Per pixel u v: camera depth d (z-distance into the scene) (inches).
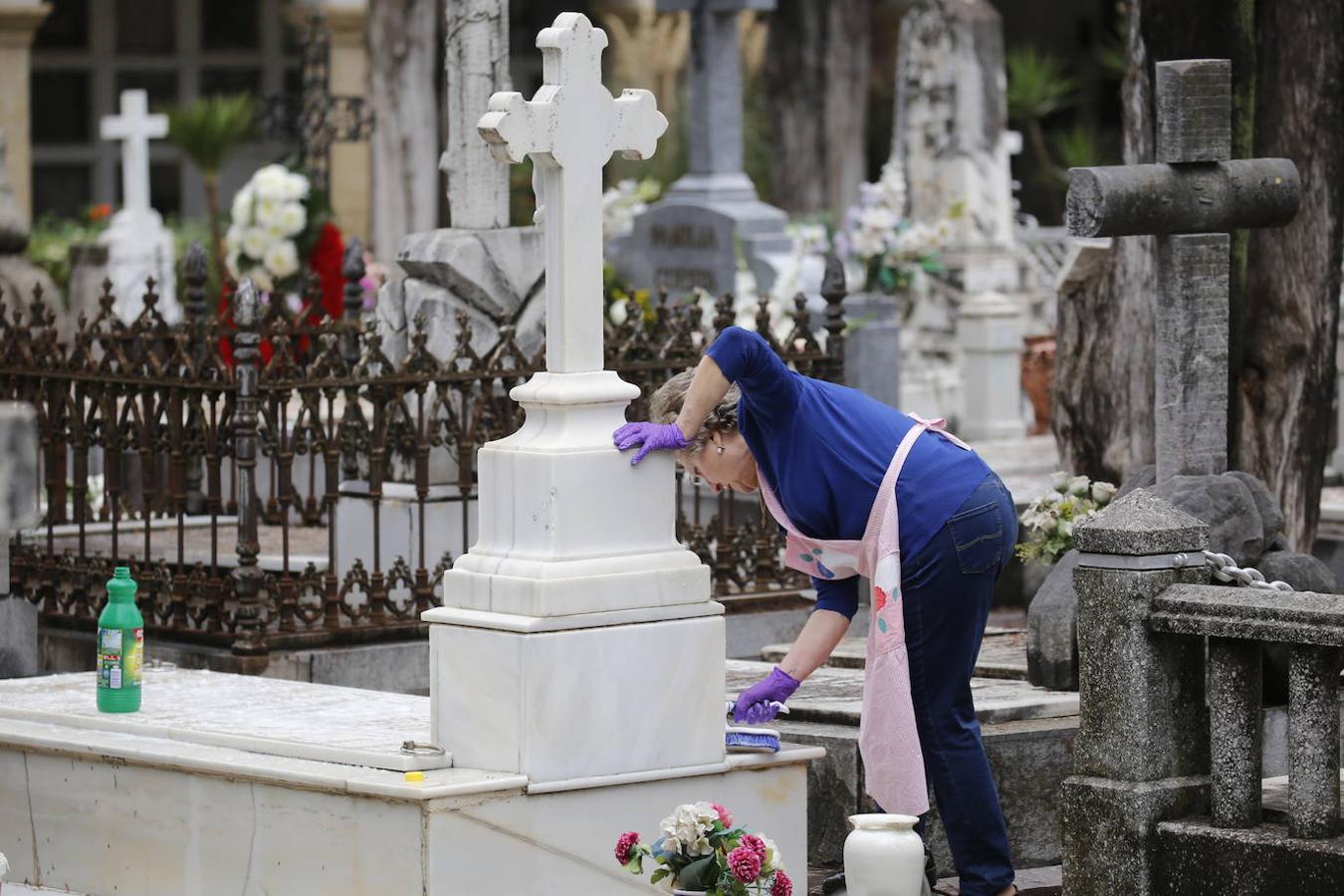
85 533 522.9
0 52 1201.4
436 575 479.8
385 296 527.8
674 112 1280.8
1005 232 993.5
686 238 905.5
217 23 1512.1
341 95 1239.5
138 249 1010.7
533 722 295.6
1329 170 472.4
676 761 308.2
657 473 307.0
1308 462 479.2
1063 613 394.9
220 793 313.6
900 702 320.2
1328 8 469.7
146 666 390.6
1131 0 481.1
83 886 332.2
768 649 440.1
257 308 460.1
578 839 300.2
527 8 1568.7
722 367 309.0
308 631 462.0
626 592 302.2
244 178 1517.0
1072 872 326.3
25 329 509.0
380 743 315.3
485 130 299.7
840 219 1391.5
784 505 325.4
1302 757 309.9
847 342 714.2
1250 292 478.6
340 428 469.4
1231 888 313.1
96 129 1498.5
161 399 473.7
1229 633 312.7
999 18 992.9
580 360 305.6
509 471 303.1
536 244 522.6
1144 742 322.0
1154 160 478.3
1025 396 869.8
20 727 342.3
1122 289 494.6
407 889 291.4
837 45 1392.7
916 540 318.3
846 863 283.9
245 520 457.4
